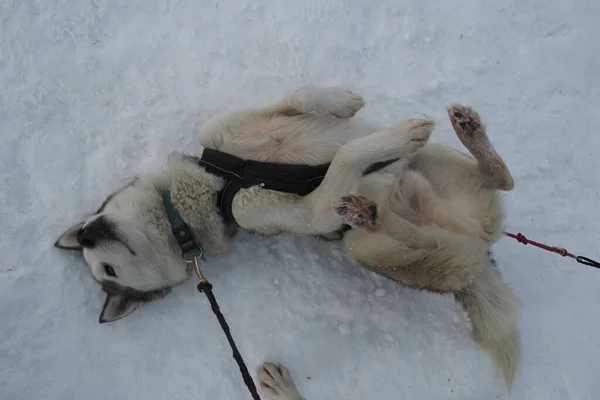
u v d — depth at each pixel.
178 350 1.54
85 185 1.59
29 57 1.67
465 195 1.38
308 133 1.36
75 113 1.64
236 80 1.67
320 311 1.56
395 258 1.36
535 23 1.73
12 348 1.51
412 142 1.27
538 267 1.60
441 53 1.71
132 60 1.68
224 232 1.42
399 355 1.55
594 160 1.66
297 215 1.33
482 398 1.52
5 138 1.61
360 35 1.71
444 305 1.58
